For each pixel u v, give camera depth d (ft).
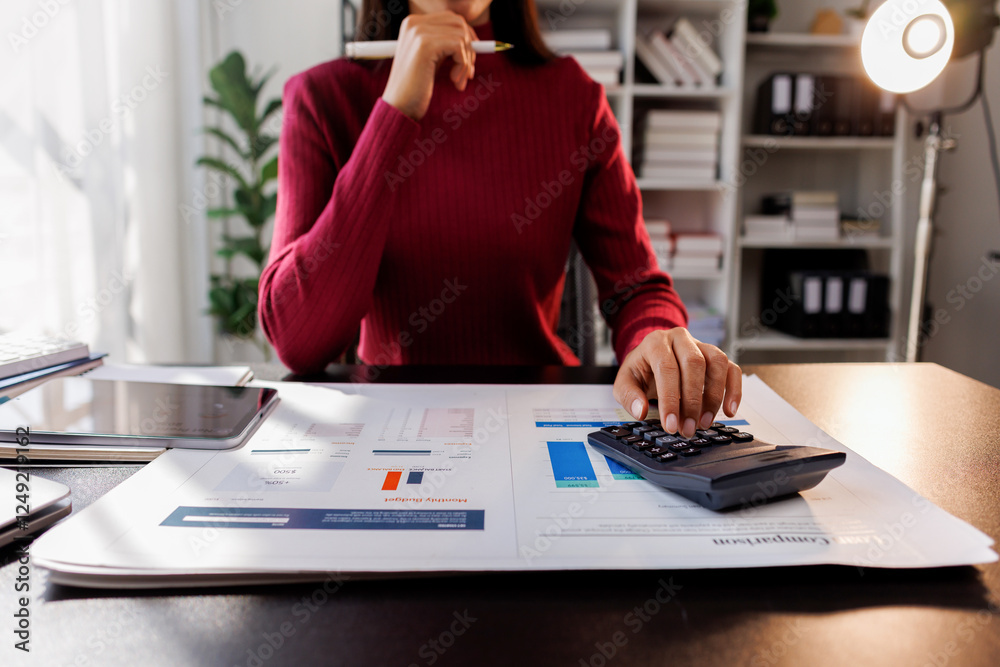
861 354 8.02
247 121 6.77
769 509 1.18
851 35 7.16
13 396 1.78
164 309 6.62
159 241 6.52
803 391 2.08
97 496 1.27
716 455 1.28
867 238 7.27
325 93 2.91
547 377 2.18
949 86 7.38
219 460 1.39
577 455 1.44
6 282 4.69
